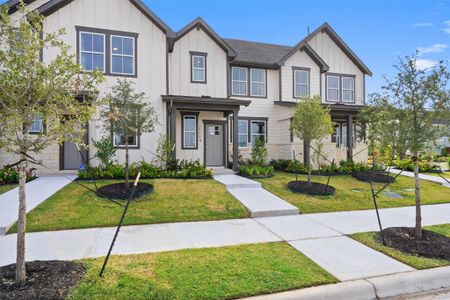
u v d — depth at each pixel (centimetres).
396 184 1091
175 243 481
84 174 928
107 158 995
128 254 424
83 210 641
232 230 565
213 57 1390
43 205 650
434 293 360
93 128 1096
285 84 1584
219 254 428
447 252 448
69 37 1079
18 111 312
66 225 559
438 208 795
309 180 941
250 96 1532
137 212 651
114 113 678
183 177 999
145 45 1173
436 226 611
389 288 352
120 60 1143
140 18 1172
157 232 542
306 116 922
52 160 1073
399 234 531
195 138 1317
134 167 1019
